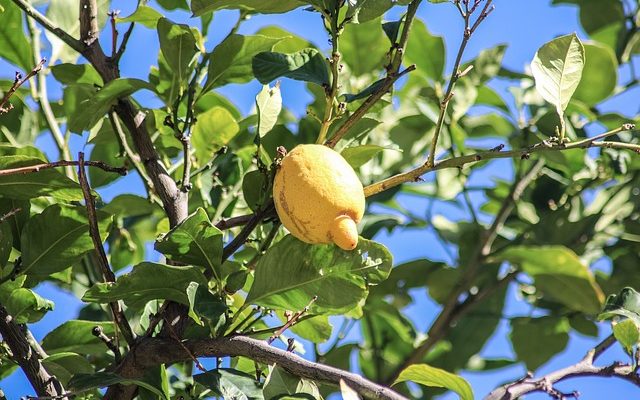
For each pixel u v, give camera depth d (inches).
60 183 63.7
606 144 60.6
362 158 64.3
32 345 65.0
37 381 62.1
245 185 64.0
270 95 64.8
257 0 62.8
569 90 61.5
